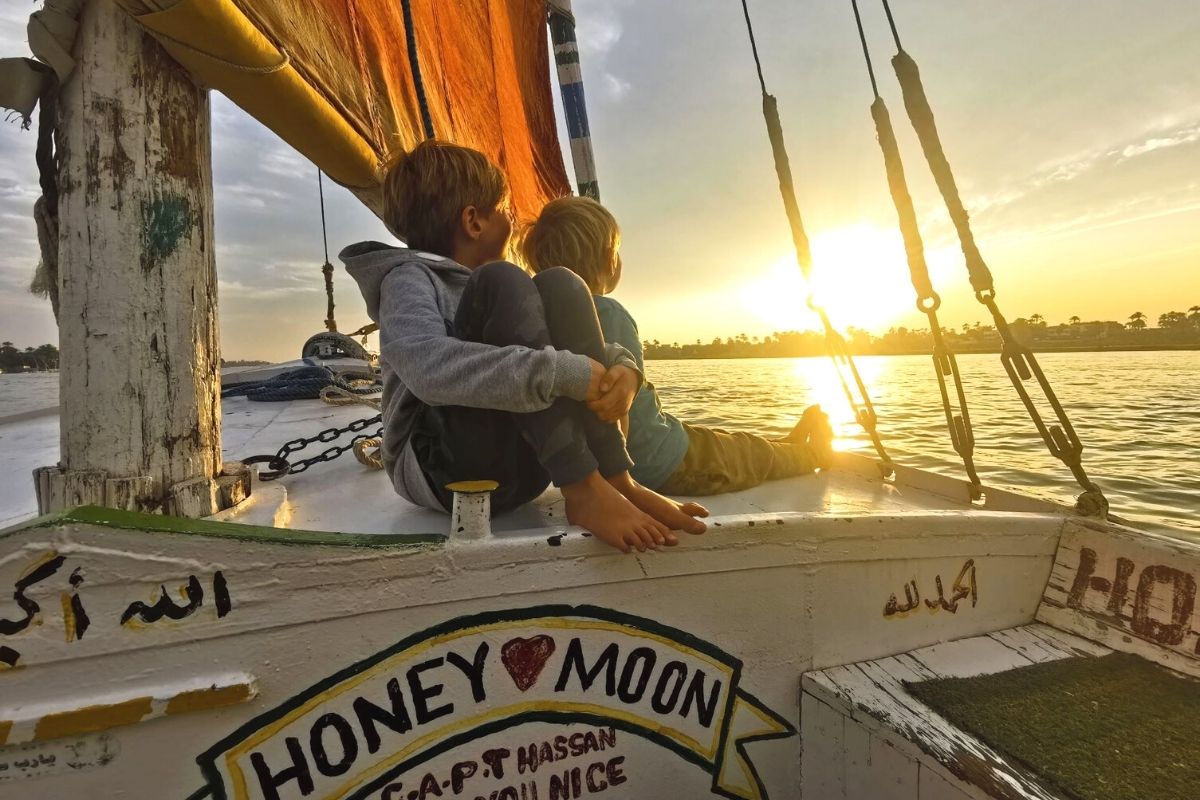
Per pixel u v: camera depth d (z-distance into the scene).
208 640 0.89
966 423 1.84
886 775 1.14
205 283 1.36
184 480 1.32
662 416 1.66
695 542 1.19
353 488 1.81
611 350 1.29
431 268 1.40
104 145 1.20
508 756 1.08
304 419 3.77
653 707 1.18
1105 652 1.39
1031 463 8.56
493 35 3.40
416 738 1.02
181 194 1.30
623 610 1.14
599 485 1.15
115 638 0.85
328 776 0.97
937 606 1.42
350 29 1.77
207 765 0.90
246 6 1.25
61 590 0.82
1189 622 1.33
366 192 2.11
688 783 1.21
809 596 1.29
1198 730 1.12
